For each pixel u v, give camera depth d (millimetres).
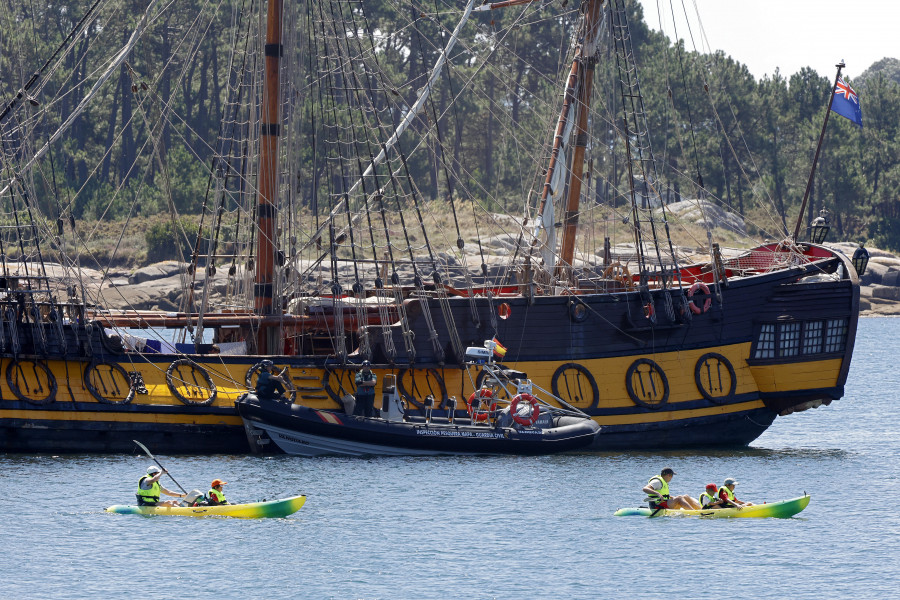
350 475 149625
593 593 104750
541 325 169625
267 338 172375
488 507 134625
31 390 151875
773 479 155000
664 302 172500
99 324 155375
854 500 142125
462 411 167000
